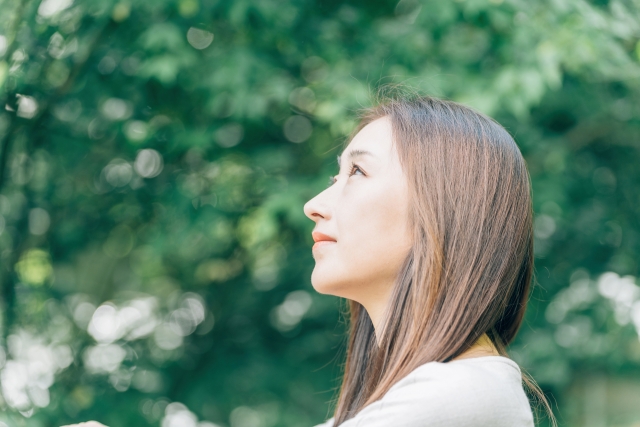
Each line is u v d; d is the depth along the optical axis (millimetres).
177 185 2938
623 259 3414
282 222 3223
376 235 1119
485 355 1066
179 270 3594
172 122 2848
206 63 2637
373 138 1178
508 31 2641
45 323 2932
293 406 3383
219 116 2859
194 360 3609
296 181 2818
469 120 1174
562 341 3424
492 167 1140
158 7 2463
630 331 3355
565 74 2949
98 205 3123
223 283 3625
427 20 2680
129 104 2859
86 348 3193
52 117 2707
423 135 1138
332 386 3488
